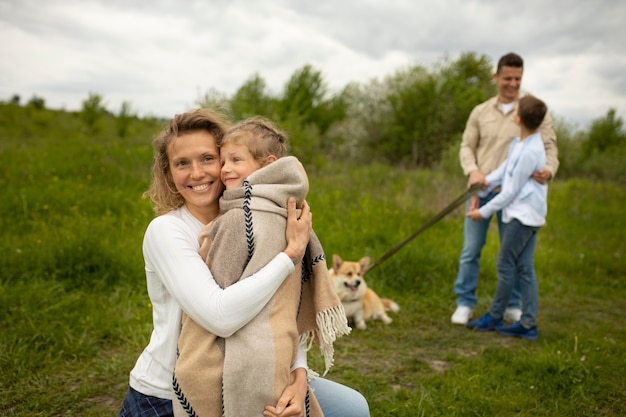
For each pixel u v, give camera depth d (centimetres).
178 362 162
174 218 177
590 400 323
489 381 346
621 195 1252
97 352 364
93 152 1088
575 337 407
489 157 479
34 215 634
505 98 478
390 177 1127
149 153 1138
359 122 1805
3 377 317
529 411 309
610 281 636
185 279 160
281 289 168
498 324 455
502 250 444
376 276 581
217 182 186
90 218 641
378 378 352
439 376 352
